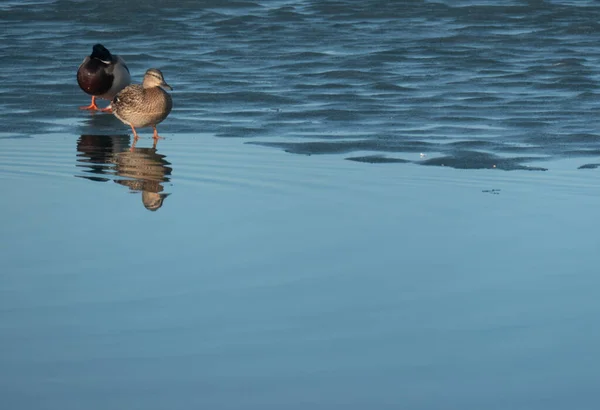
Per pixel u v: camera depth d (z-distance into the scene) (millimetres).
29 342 11953
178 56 41125
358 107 30422
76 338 12078
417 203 18531
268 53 42000
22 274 14289
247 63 39500
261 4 58969
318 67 38438
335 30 49125
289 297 13477
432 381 11086
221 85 34500
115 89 30641
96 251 15359
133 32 48281
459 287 13914
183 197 18828
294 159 22781
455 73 37094
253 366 11414
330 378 11148
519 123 27844
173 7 57062
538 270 14594
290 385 10969
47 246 15609
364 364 11492
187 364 11430
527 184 20312
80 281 14000
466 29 49188
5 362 11422
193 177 20641
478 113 29453
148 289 13711
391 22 52094
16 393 10727
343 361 11555
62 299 13312
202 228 16641
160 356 11633
